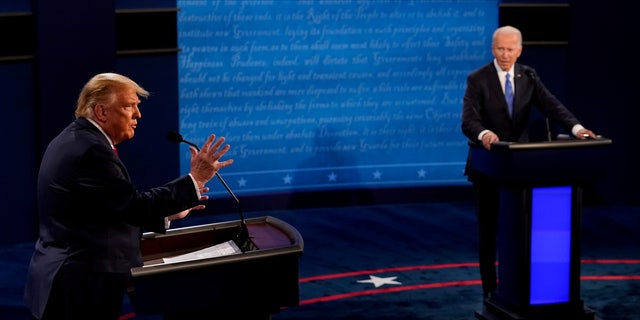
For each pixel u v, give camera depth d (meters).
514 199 14.36
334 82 23.61
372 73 23.75
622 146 23.92
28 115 20.59
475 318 15.80
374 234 21.66
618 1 23.38
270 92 23.27
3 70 20.12
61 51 20.47
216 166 10.09
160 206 9.90
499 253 15.07
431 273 18.69
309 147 23.77
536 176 13.98
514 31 15.70
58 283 10.09
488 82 15.87
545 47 23.52
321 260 19.58
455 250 20.38
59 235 10.12
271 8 22.92
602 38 23.48
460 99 24.22
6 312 16.25
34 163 20.81
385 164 24.22
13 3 20.08
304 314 16.06
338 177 24.06
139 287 9.18
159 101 22.06
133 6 21.47
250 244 10.37
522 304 14.43
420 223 22.62
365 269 18.94
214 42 22.69
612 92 23.72
